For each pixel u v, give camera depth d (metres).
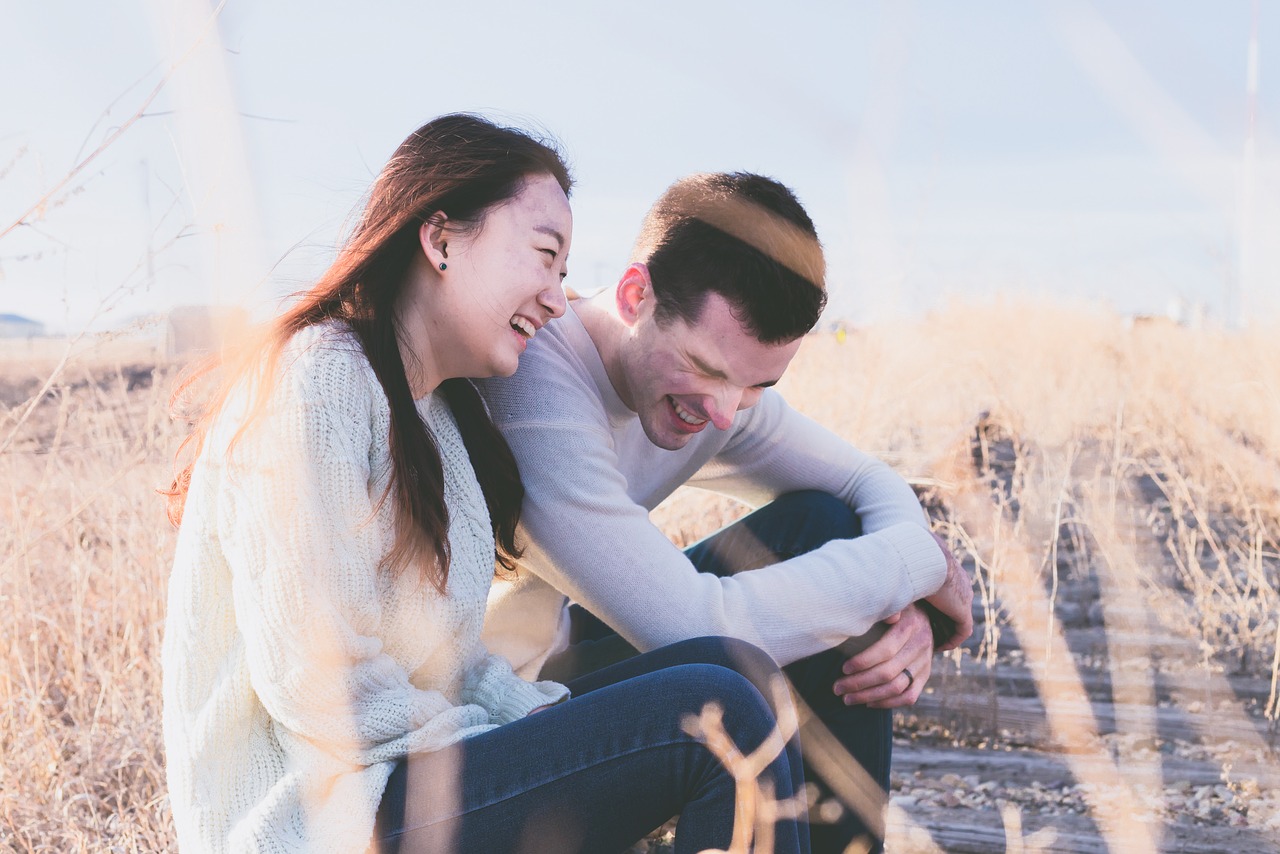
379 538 1.51
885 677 1.98
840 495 2.36
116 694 2.55
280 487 1.41
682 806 1.50
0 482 2.76
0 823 2.16
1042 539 2.99
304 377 1.46
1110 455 3.64
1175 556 3.31
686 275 1.83
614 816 1.49
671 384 1.91
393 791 1.45
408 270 1.62
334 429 1.45
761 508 2.34
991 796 2.51
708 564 2.30
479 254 1.59
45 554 2.94
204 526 1.46
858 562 1.97
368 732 1.45
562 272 1.67
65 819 2.13
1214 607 3.17
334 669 1.41
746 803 1.44
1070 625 3.02
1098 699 2.65
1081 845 2.14
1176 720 2.71
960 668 3.16
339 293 1.56
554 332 1.95
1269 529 3.61
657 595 1.83
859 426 4.26
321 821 1.39
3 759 2.32
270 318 1.53
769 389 2.33
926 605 2.14
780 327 1.81
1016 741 2.84
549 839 1.47
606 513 1.85
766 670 1.68
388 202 1.58
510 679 1.67
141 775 2.39
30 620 2.81
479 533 1.66
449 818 1.45
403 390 1.55
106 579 2.91
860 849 2.02
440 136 1.59
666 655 1.70
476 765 1.47
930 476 3.78
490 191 1.58
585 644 2.19
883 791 2.04
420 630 1.55
